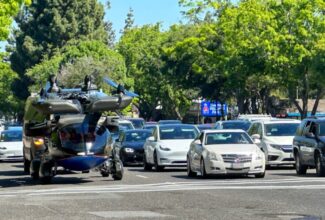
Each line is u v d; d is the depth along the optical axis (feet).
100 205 61.87
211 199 65.62
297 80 228.63
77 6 374.63
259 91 277.03
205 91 280.31
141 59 344.90
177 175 103.55
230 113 341.00
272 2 223.10
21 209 59.67
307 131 101.14
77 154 89.30
